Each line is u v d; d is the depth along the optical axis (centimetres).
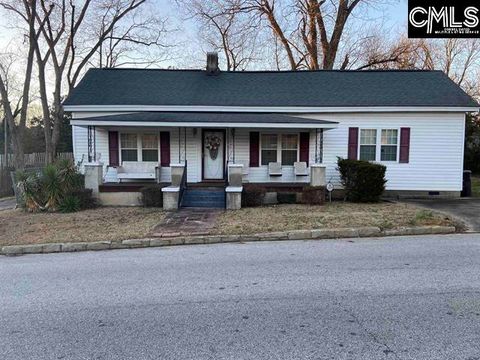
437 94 1423
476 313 383
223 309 407
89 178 1241
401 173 1418
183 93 1495
